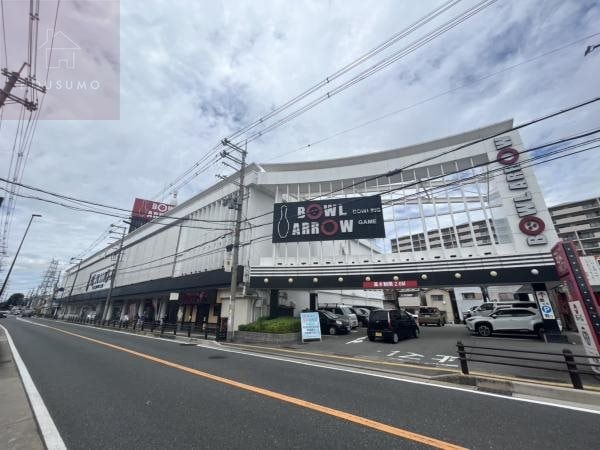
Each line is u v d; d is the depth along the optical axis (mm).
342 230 18141
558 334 12797
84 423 4391
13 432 4133
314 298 23297
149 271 32688
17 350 11664
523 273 13977
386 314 14414
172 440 3844
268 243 22781
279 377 7238
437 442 3830
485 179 16172
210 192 26703
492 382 6555
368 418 4609
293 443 3770
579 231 57594
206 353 11195
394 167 18812
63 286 74875
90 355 10406
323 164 21266
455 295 41812
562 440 3900
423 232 16859
